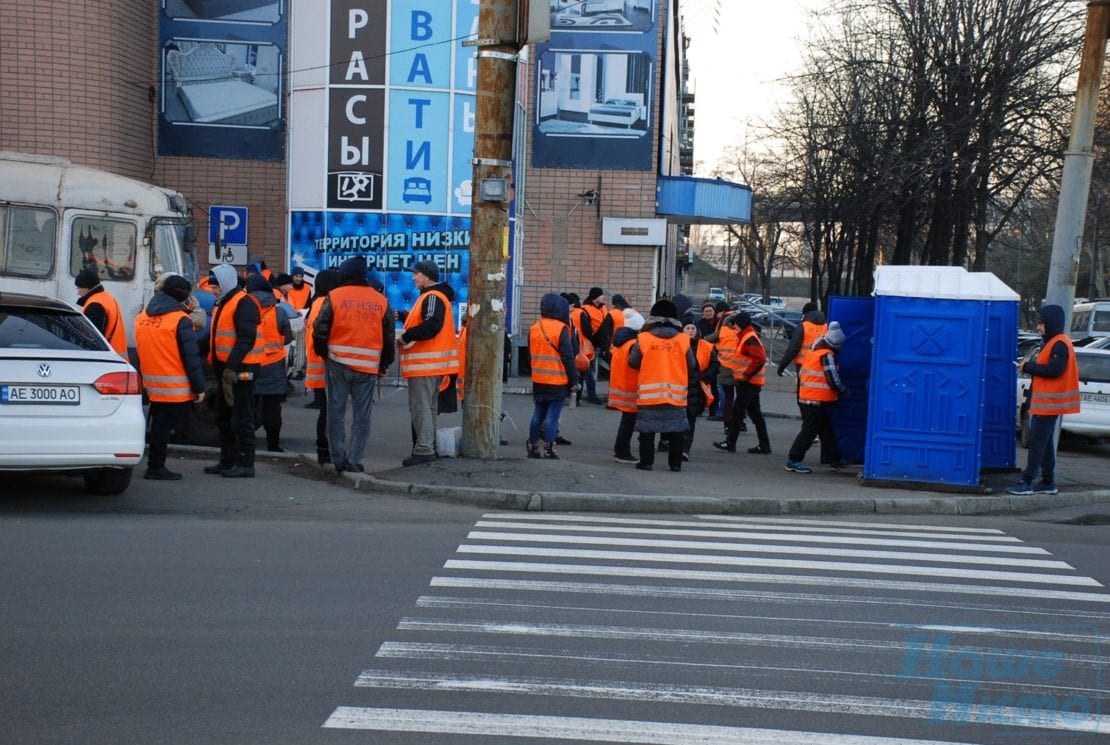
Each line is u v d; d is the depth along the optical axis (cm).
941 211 2761
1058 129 2539
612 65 2544
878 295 1201
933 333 1192
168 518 886
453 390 1191
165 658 546
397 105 2120
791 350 1413
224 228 2294
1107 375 1814
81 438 866
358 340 1072
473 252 1132
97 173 1366
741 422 1532
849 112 2966
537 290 2567
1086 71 1276
